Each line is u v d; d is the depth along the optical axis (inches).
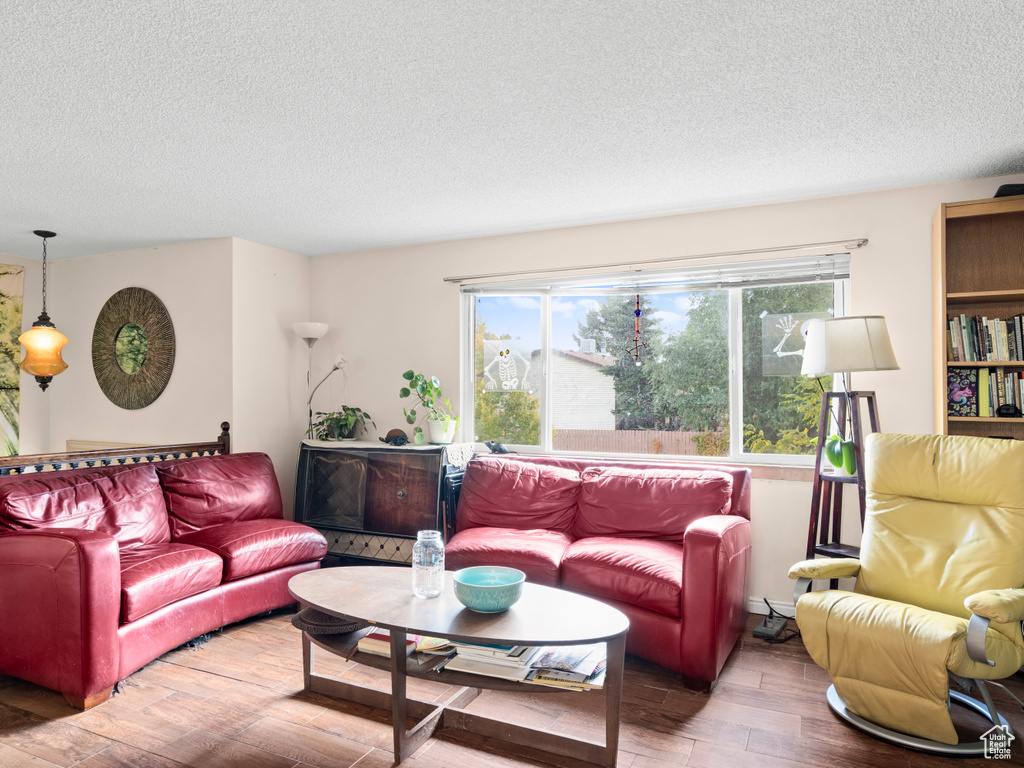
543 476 145.5
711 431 150.8
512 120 99.3
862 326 115.8
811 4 69.7
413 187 131.2
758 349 146.3
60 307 201.2
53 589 96.1
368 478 166.9
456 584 82.4
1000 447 95.1
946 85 88.4
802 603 93.0
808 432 141.5
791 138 106.7
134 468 132.4
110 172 121.8
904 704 83.0
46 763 80.5
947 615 84.2
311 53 79.3
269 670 108.4
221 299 172.1
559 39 76.4
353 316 190.5
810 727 89.7
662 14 71.3
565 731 88.7
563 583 117.8
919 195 130.6
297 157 114.3
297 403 192.2
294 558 137.0
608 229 158.1
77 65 81.9
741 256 144.9
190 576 112.8
